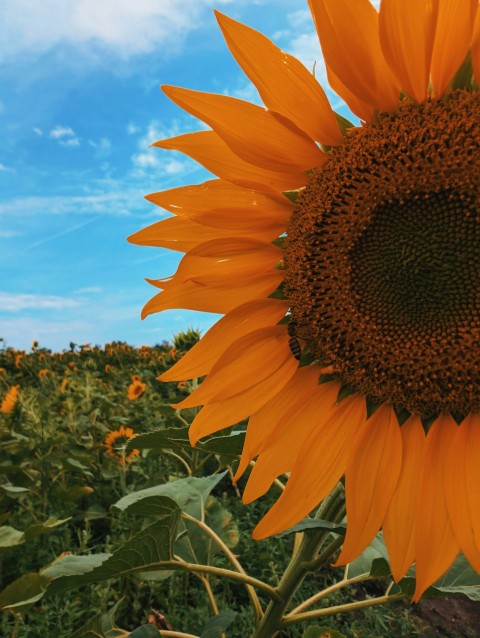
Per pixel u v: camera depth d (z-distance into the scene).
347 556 0.20
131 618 0.42
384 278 0.22
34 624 0.37
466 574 0.25
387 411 0.22
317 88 0.21
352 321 0.22
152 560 0.24
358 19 0.19
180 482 0.37
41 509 0.59
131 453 0.66
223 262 0.23
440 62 0.19
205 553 0.33
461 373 0.21
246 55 0.21
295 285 0.23
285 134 0.21
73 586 0.24
